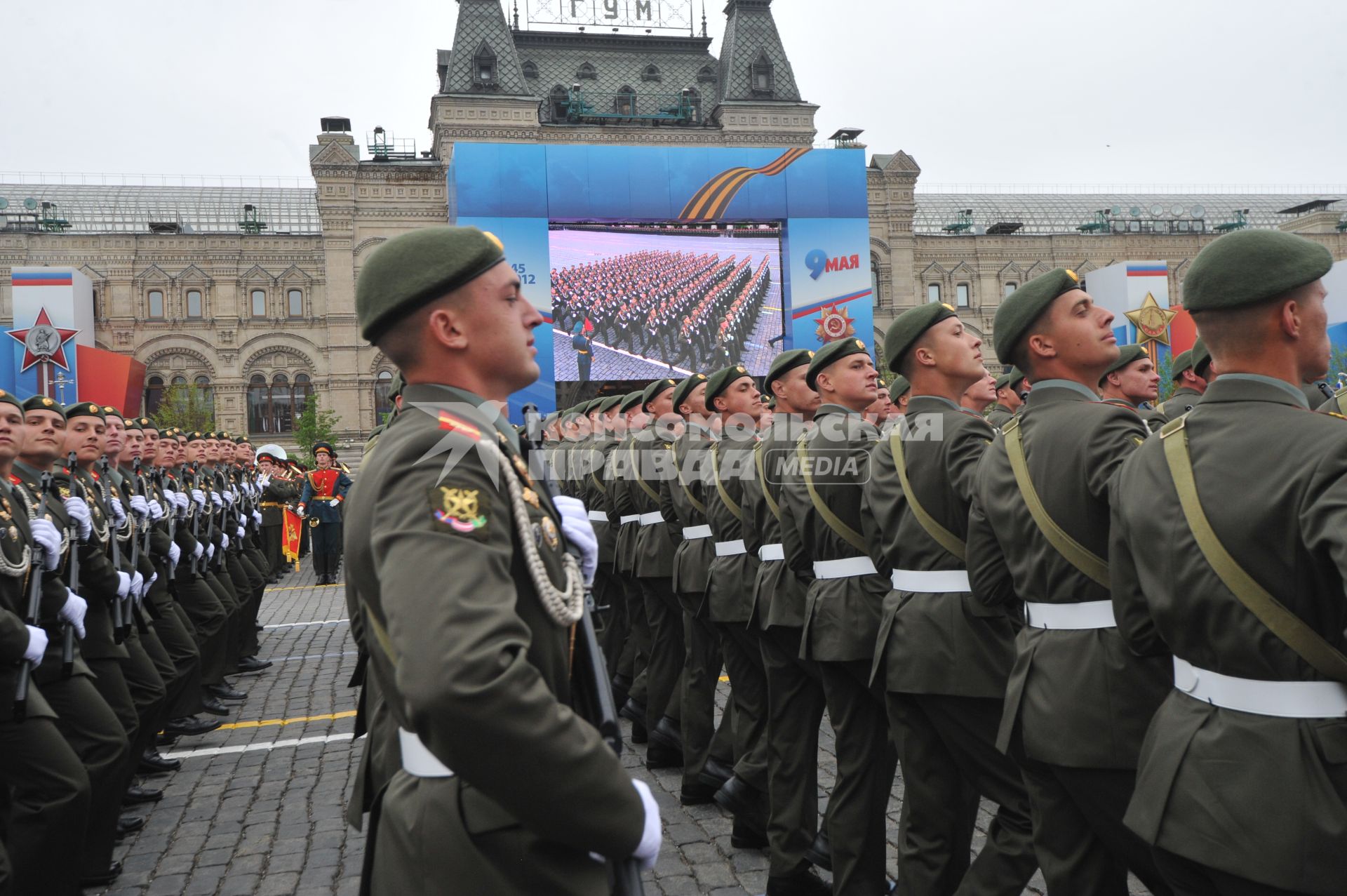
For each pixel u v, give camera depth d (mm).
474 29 42750
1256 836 2109
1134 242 48438
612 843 1638
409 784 1873
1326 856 2047
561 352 33375
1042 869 3078
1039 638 3029
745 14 46469
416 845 1805
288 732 7441
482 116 41719
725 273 35031
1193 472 2299
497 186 33000
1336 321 29656
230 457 11750
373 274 1923
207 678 8078
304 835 5297
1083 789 2883
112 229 44531
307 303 41469
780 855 4250
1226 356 2348
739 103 44438
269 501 17531
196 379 40906
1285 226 53469
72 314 37094
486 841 1761
